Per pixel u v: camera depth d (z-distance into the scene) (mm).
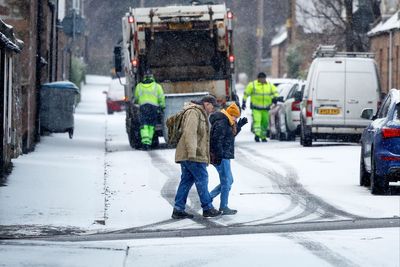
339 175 39500
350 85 54844
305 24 116000
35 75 52719
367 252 22188
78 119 85812
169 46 54625
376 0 101000
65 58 102875
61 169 40156
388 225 26500
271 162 44719
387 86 91500
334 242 23656
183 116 28703
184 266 20703
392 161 32938
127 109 57125
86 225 27188
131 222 27906
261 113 60656
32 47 48875
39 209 29672
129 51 54969
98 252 22156
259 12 125000
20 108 44719
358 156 47844
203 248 22938
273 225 26906
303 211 29547
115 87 105625
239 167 42344
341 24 95562
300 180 37625
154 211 29984
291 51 120625
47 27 63906
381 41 94000
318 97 54938
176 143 28875
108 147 56031
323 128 54844
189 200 32719
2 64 35375
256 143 59500
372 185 33656
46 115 58531
